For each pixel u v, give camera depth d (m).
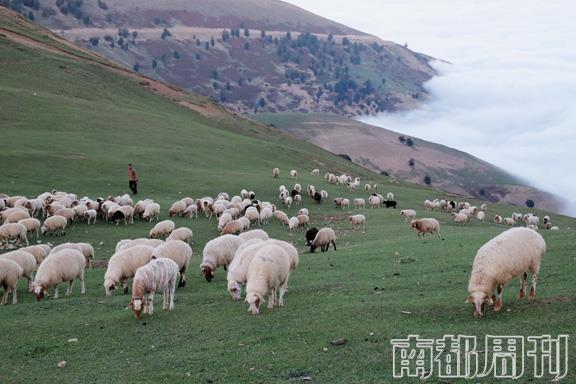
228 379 11.06
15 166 49.03
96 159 54.91
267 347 12.43
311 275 20.31
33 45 105.62
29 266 20.42
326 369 11.11
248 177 58.31
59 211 34.59
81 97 85.44
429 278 17.92
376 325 13.14
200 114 102.38
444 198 72.94
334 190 59.94
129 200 40.88
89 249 24.62
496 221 60.03
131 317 15.56
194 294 18.05
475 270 13.27
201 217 40.59
